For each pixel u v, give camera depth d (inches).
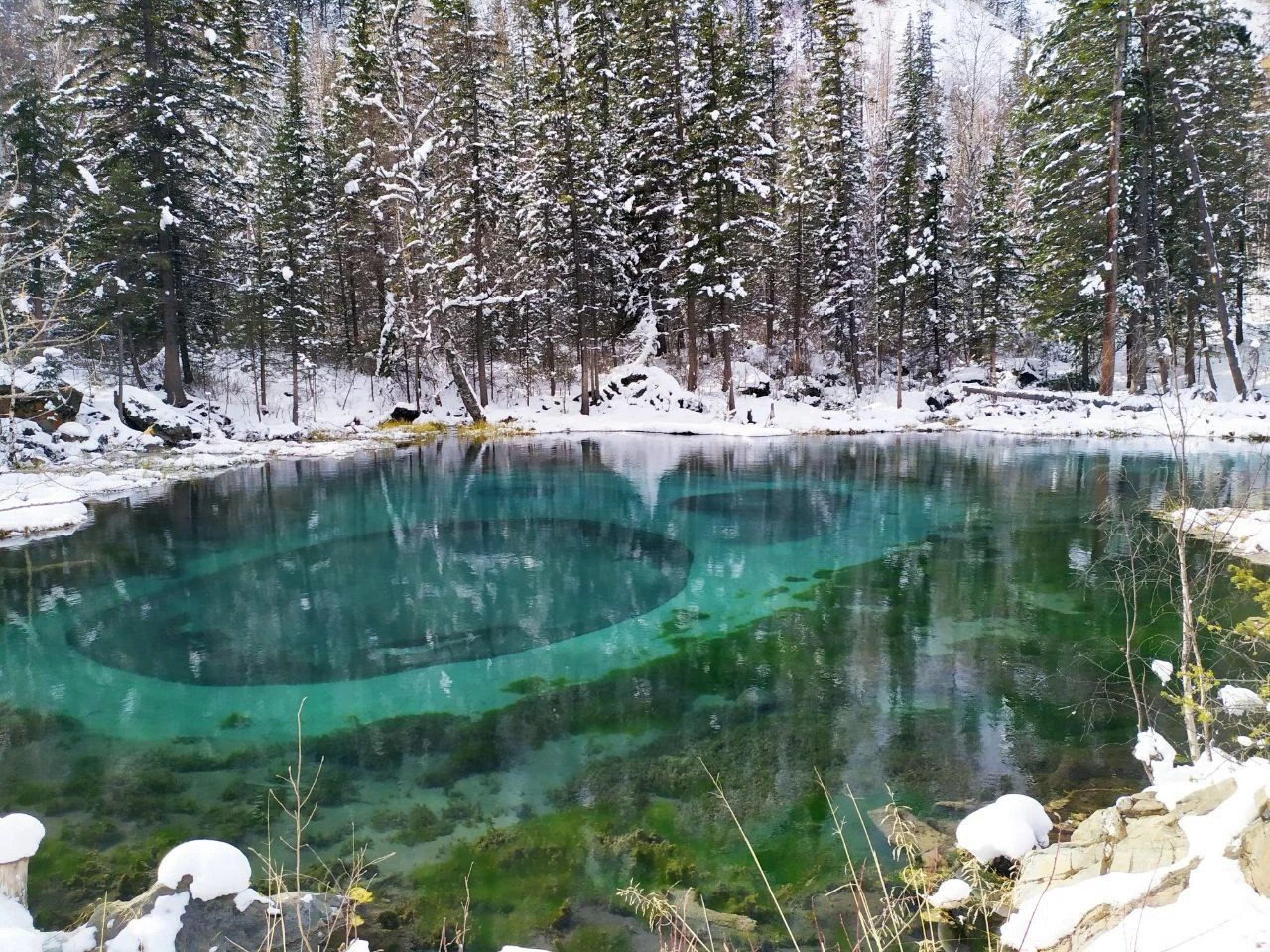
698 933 140.9
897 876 156.5
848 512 563.2
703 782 200.8
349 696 262.8
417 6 1219.2
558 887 157.3
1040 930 122.6
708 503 608.1
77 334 867.4
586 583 401.1
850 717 239.1
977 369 1459.2
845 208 1310.3
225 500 631.2
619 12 1283.2
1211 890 108.7
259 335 1111.6
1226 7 871.7
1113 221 886.4
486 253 1242.6
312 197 1278.3
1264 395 938.1
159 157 863.7
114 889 155.3
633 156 1269.7
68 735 233.8
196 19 878.4
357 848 172.6
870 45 3467.0
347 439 1058.7
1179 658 271.9
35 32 1179.3
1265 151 937.5
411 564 439.8
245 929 127.3
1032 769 203.2
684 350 1443.2
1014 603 348.5
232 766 214.1
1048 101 938.7
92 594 383.6
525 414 1254.3
